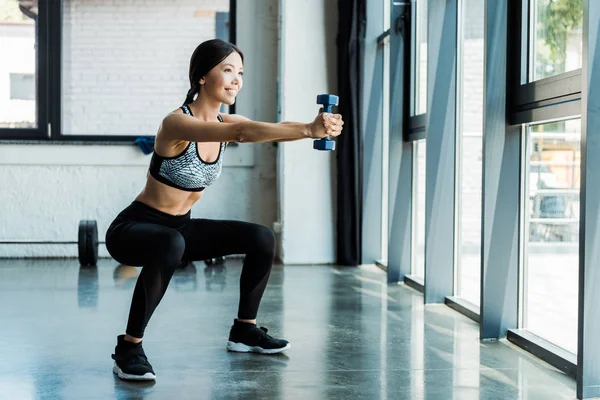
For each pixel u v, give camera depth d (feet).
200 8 25.30
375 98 22.53
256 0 25.34
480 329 12.74
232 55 10.41
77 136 24.98
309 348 12.07
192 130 9.53
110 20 25.09
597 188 9.18
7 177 24.70
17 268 22.00
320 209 23.58
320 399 9.32
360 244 22.93
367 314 14.98
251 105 25.41
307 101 23.34
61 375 10.43
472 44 15.25
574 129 10.84
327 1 23.32
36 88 24.89
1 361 11.19
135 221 10.46
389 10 21.11
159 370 10.69
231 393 9.57
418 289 18.03
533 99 11.84
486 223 12.68
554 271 11.66
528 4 12.23
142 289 10.17
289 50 23.22
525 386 9.95
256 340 11.68
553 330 11.75
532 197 12.46
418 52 18.93
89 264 22.65
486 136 12.62
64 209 24.86
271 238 11.45
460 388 9.83
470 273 15.47
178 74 25.35
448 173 16.12
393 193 19.24
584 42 9.14
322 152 23.49
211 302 16.19
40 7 24.77
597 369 9.30
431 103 16.01
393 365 11.02
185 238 11.04
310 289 18.21
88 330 13.34
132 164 24.93
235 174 25.52
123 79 25.22
